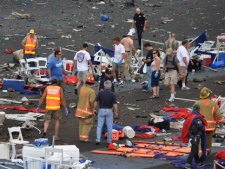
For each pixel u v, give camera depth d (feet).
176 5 533.96
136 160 186.29
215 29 447.83
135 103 264.72
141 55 353.72
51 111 207.41
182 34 431.84
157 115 242.99
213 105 189.98
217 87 297.12
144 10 513.04
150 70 284.20
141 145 202.18
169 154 191.11
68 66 310.04
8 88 286.05
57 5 533.14
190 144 197.16
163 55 322.14
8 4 531.09
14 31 435.12
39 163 166.91
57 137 208.13
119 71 301.43
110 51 314.35
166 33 435.12
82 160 177.58
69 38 414.41
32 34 308.19
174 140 210.18
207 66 342.85
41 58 303.48
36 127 223.71
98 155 191.21
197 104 181.98
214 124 190.60
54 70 253.24
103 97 201.98
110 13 501.15
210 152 193.47
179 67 265.54
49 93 206.69
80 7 524.11
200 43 355.97
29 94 279.90
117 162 183.73
